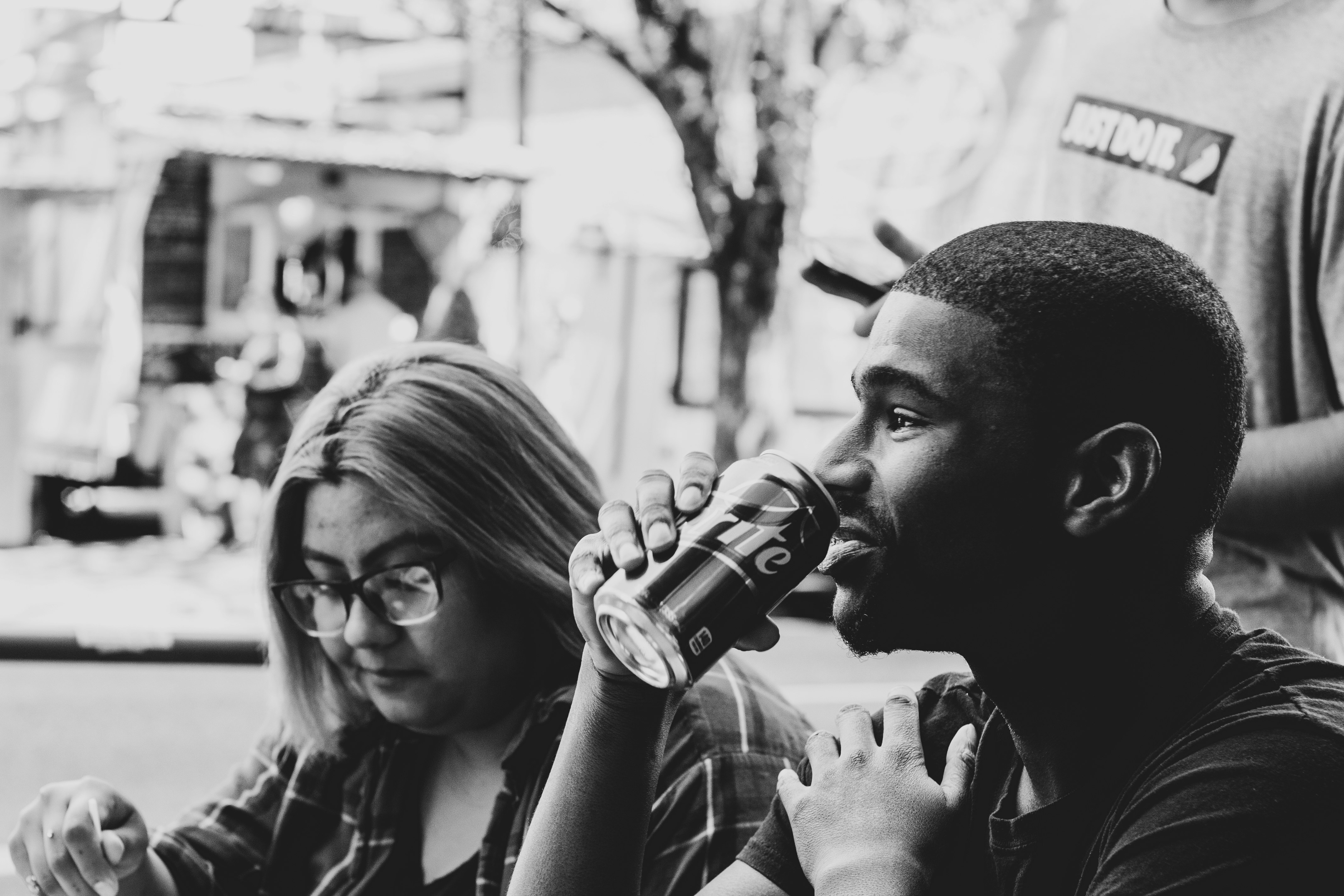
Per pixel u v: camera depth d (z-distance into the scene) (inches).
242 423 459.5
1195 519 49.6
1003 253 49.3
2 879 169.0
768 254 430.0
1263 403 80.5
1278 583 78.3
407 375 78.3
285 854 84.8
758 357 433.1
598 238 531.8
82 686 292.8
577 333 527.8
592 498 80.2
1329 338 77.7
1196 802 46.9
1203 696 50.3
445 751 81.4
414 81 498.3
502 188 472.4
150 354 454.9
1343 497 73.2
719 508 52.8
